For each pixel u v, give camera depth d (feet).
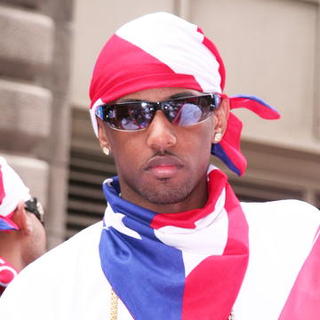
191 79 10.39
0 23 27.58
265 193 34.17
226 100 11.07
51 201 27.96
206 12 33.06
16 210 14.07
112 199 10.82
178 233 10.53
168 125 10.23
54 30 28.68
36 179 27.50
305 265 10.39
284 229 10.76
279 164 34.42
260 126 33.71
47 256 10.98
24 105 27.63
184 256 10.43
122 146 10.39
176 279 10.30
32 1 28.37
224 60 33.30
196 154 10.33
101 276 10.62
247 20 33.83
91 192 30.14
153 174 10.23
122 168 10.48
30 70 28.07
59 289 10.60
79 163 30.01
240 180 33.78
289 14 34.65
